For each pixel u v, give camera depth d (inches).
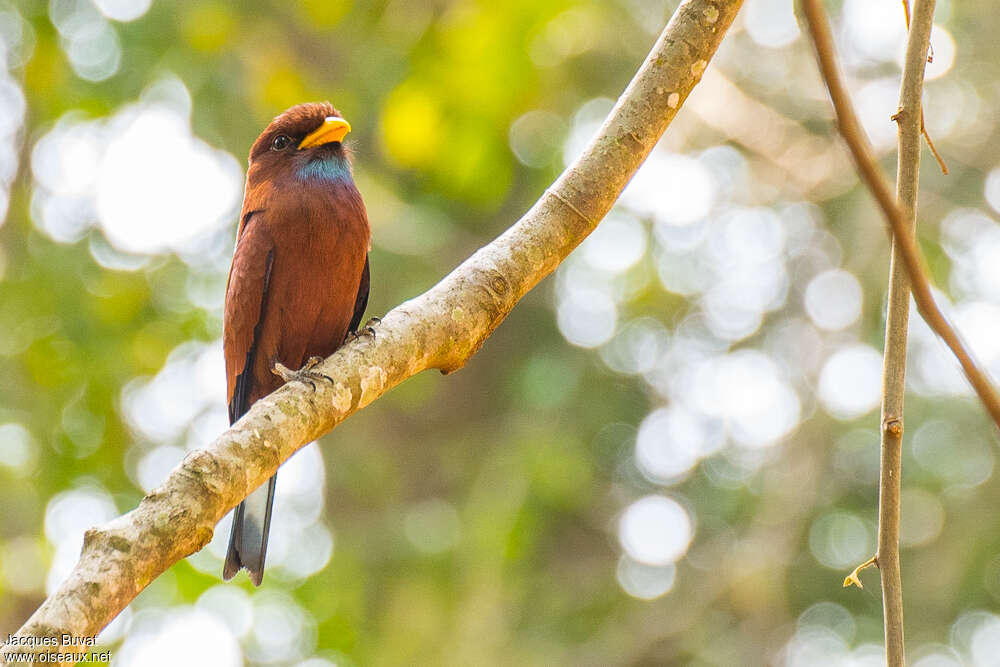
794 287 650.8
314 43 509.4
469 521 568.1
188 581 481.1
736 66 645.9
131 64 516.7
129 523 176.6
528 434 585.9
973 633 608.1
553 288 703.7
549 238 225.5
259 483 192.9
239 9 491.2
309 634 541.0
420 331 216.1
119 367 512.4
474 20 384.5
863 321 593.0
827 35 137.3
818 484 595.8
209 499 182.9
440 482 701.9
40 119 530.0
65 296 516.7
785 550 579.2
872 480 636.1
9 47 532.4
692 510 671.8
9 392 513.7
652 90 229.8
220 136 555.2
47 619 164.4
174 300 542.0
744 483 661.3
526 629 608.7
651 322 665.6
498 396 725.3
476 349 223.1
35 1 474.6
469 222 664.4
